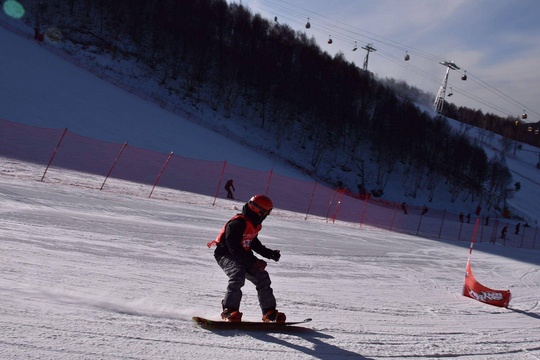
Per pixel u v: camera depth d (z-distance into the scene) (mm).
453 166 86250
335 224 28297
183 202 23375
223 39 89062
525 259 24375
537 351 6301
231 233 5035
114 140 39062
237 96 77875
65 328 4469
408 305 8523
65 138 34312
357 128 83250
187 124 55125
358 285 9898
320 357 4836
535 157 150750
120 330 4691
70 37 74312
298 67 89438
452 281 12672
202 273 8453
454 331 6906
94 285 6258
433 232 37188
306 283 9242
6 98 39750
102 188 22172
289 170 54344
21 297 5133
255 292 7613
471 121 179500
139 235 11375
